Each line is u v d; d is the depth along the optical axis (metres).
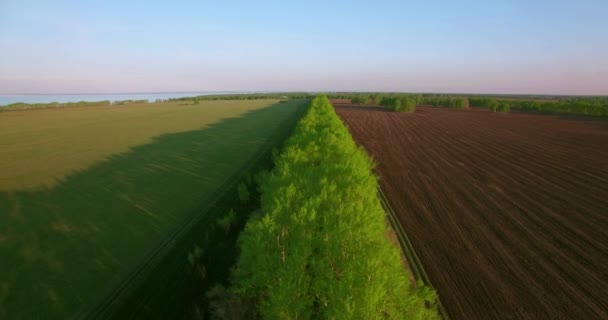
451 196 19.78
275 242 8.86
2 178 23.42
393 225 15.41
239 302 9.18
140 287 10.94
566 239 14.12
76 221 16.02
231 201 18.95
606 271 11.65
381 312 7.22
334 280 7.38
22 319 9.34
